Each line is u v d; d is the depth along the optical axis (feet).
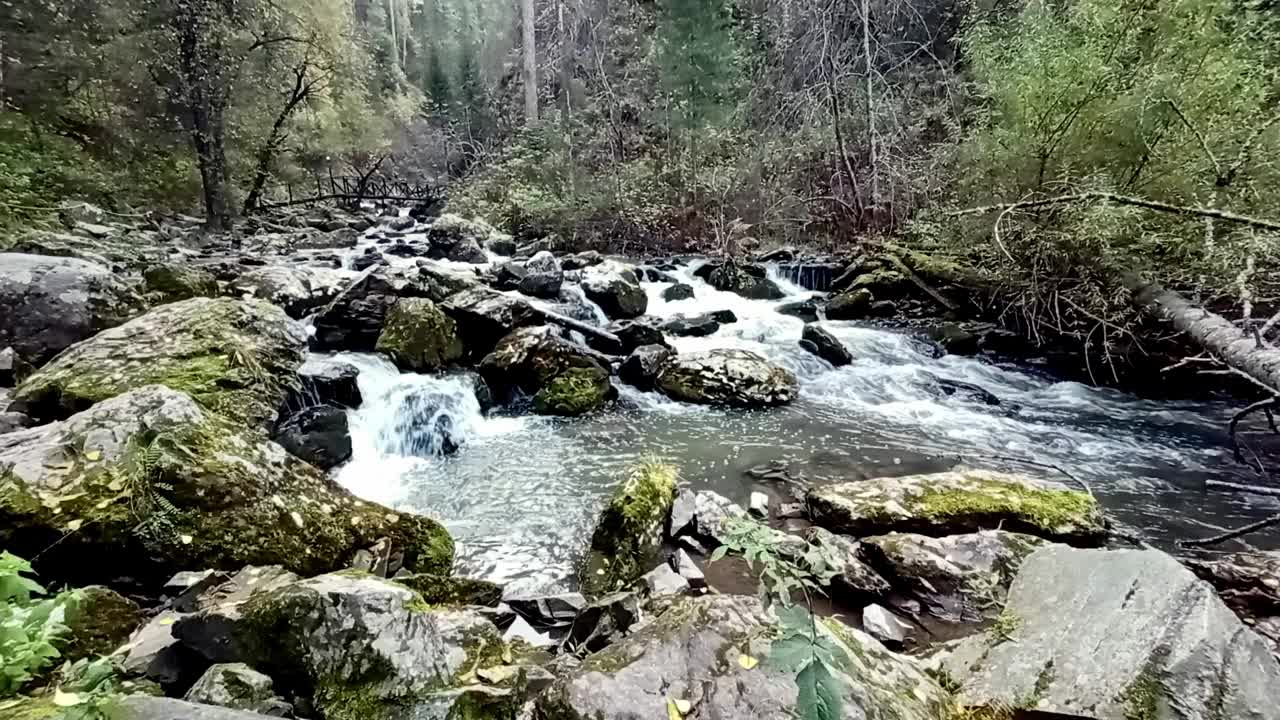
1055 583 9.13
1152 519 14.48
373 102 86.74
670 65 51.67
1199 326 14.65
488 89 96.58
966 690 7.56
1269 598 10.41
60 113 39.42
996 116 28.02
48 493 8.69
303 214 59.47
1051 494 13.56
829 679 5.14
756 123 54.13
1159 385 23.79
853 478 16.72
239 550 9.45
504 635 9.18
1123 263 20.51
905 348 29.19
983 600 10.44
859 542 12.09
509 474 16.85
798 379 25.14
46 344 16.61
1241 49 19.62
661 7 51.67
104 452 9.43
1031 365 27.12
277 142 51.75
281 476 10.85
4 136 33.91
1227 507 15.14
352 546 10.64
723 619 6.64
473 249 44.60
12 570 6.06
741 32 53.16
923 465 17.62
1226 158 17.92
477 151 83.51
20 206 29.89
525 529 13.97
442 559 11.55
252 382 15.65
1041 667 7.60
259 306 19.20
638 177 52.90
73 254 25.38
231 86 46.03
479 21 108.68
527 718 6.27
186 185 48.75
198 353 15.84
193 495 9.47
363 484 16.12
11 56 37.32
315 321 23.86
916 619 10.45
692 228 51.67
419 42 125.80
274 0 46.75
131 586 8.78
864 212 44.88
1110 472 17.21
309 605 6.72
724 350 24.59
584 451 18.40
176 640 6.99
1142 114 19.81
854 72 48.67
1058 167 22.70
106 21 39.47
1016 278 26.30
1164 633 7.46
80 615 7.52
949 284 32.94
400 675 6.70
